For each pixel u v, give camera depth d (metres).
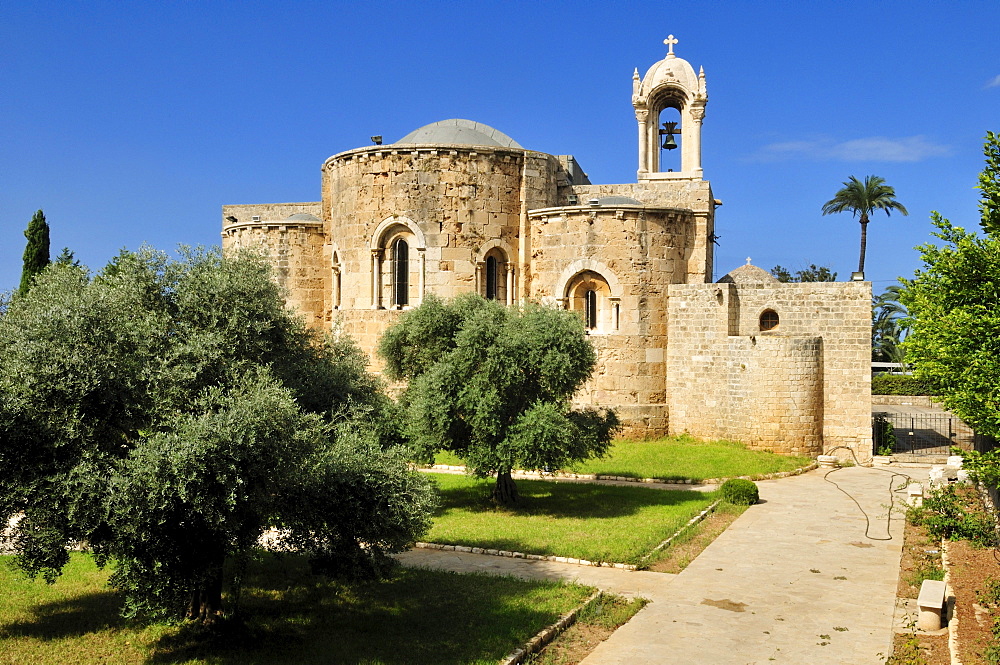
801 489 31.64
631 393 38.88
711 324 38.72
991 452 17.75
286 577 19.22
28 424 13.28
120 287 16.67
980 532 22.12
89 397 14.02
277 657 14.64
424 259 39.25
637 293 38.91
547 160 41.34
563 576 20.02
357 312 40.16
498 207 40.06
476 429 26.47
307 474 14.50
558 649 15.52
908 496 29.47
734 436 38.03
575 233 39.03
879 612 17.61
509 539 23.22
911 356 21.97
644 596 18.64
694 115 44.25
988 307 17.81
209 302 17.38
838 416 38.12
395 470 16.22
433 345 29.97
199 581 14.00
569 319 28.16
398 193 39.44
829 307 38.28
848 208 75.06
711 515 27.02
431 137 44.97
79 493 12.87
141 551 13.07
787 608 17.89
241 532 14.23
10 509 13.68
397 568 20.16
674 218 39.81
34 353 13.65
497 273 40.59
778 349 37.28
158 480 12.62
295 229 44.38
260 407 13.60
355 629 16.05
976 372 16.92
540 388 27.84
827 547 23.02
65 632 15.96
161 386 14.98
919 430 48.81
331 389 18.91
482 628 15.97
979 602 17.38
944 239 19.05
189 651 14.95
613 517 26.16
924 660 14.73
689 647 15.65
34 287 18.17
